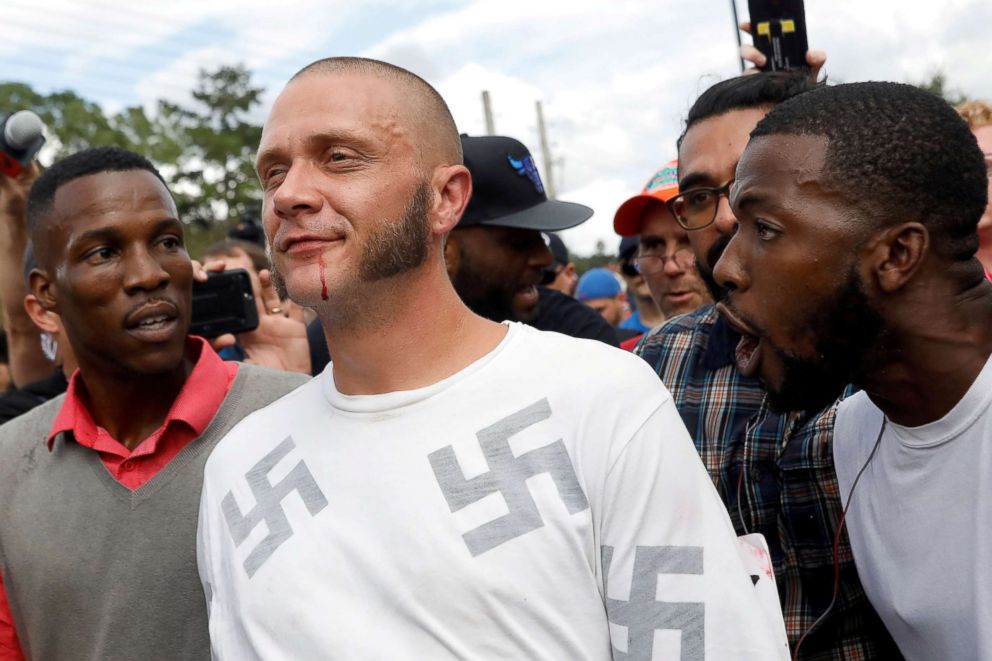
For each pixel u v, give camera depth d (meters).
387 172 1.56
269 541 1.58
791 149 1.48
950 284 1.46
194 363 2.25
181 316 2.14
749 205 1.51
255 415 1.79
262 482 1.66
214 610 1.66
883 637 1.83
